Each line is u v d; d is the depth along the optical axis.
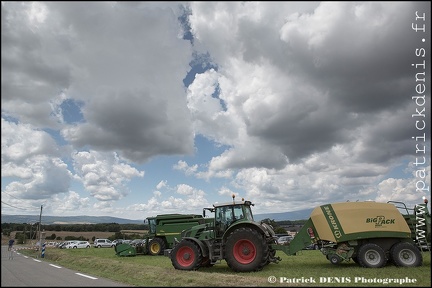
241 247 14.16
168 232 26.77
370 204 14.49
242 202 15.34
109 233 100.75
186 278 11.16
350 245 14.21
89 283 10.67
